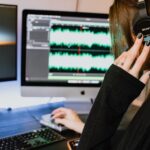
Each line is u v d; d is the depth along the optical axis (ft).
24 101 5.43
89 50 4.96
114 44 2.85
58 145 3.91
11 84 5.27
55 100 5.63
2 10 4.61
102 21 4.91
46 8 5.40
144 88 2.62
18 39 5.15
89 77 5.04
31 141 3.88
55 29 4.82
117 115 2.62
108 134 2.65
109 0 5.79
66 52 4.90
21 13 5.08
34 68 4.87
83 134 2.75
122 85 2.56
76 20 4.84
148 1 2.54
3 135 4.17
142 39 2.61
